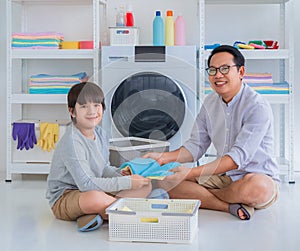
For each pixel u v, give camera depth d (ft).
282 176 12.29
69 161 7.51
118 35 11.61
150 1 12.57
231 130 8.61
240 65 8.49
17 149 11.59
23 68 12.85
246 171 8.57
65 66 12.84
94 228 7.52
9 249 6.77
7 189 10.72
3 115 12.98
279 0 12.26
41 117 12.92
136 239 7.06
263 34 12.61
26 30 12.87
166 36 11.62
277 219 8.19
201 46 11.34
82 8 12.76
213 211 8.61
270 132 8.57
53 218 8.27
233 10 12.59
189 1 12.50
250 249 6.73
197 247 6.82
